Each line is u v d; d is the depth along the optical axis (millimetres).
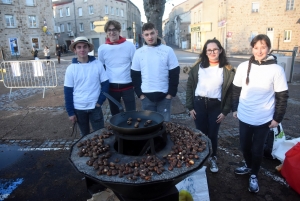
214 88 2895
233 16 23656
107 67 3654
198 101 3025
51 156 3807
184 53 29047
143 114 2326
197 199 2494
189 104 3145
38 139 4430
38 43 30719
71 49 3064
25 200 2824
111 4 40938
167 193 1914
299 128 4602
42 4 30250
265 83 2441
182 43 42281
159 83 3176
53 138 4461
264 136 2596
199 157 1864
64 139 4410
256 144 2646
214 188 2906
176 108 6059
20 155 3859
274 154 3342
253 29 23609
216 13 28125
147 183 1582
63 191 2969
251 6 23047
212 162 3188
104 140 2229
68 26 43312
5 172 3396
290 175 2779
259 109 2521
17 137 4531
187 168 1734
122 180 1620
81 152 1981
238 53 24422
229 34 23000
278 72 2393
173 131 2338
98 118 3209
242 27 23797
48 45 31688
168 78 3279
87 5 39750
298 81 9141
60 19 43906
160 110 3336
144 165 1757
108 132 2375
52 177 3260
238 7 23391
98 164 1796
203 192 2516
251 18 23359
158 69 3133
